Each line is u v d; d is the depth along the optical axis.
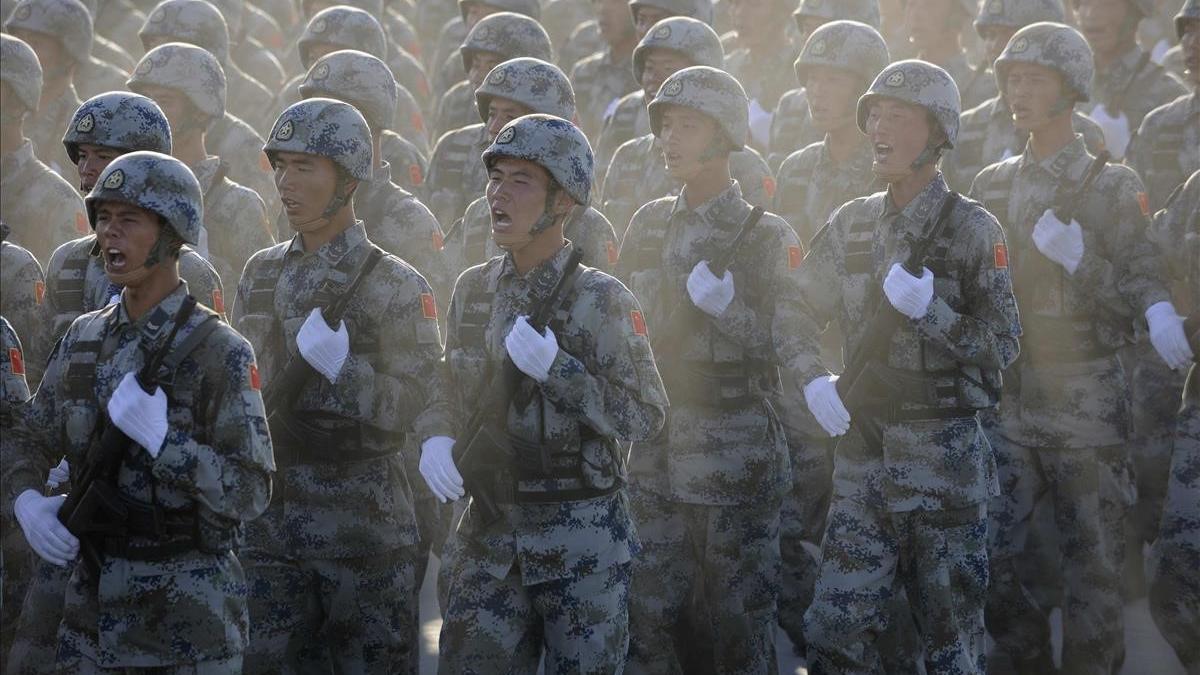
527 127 18.97
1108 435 25.39
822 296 22.30
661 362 23.53
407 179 30.33
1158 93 34.06
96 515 17.03
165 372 16.92
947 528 21.28
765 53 37.78
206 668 17.27
